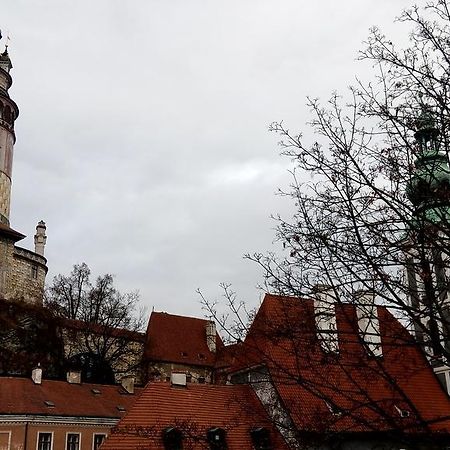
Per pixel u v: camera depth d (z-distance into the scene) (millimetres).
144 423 27906
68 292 69688
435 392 31125
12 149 68375
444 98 9875
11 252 59500
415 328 11172
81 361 63219
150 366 74250
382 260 9875
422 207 9938
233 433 28266
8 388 42406
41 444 40594
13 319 55844
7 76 70312
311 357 10938
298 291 10289
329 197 10180
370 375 10508
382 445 10875
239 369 13602
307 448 10953
